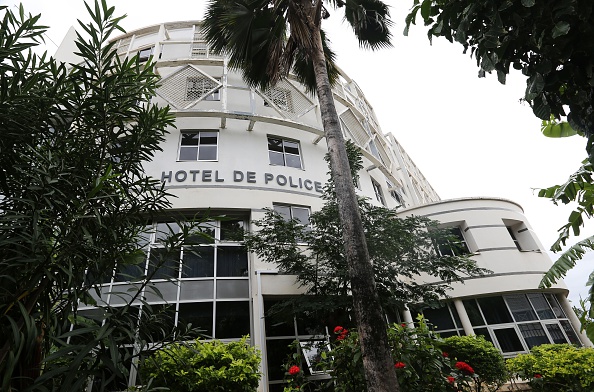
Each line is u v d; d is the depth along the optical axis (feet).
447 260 25.63
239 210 35.55
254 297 30.66
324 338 25.63
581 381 21.71
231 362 20.04
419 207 45.96
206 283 30.96
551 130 14.71
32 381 7.63
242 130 42.09
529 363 25.30
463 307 38.81
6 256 7.90
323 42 31.14
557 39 5.18
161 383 18.11
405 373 13.88
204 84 45.34
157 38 51.70
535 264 40.88
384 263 25.54
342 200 16.69
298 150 44.34
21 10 10.30
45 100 9.71
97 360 7.95
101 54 11.05
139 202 11.48
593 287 15.16
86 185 9.07
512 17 5.60
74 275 8.39
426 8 7.11
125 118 10.97
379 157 59.16
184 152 39.11
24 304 7.76
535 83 5.54
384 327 13.34
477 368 26.66
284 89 48.16
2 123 8.87
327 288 25.67
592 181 13.52
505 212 44.42
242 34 25.61
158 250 11.62
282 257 27.58
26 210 8.74
